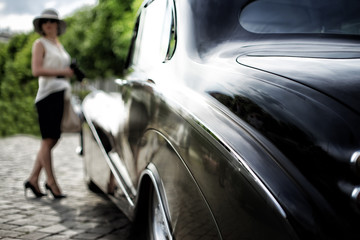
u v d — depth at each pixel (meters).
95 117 3.70
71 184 4.81
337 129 1.24
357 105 1.27
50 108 3.96
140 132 2.30
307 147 1.25
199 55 1.91
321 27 1.97
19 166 5.91
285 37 1.91
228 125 1.45
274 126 1.33
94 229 3.16
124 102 2.87
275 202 1.21
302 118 1.30
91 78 29.64
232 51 1.85
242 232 1.32
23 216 3.45
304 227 1.16
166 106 1.88
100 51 27.50
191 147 1.59
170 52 2.12
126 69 3.35
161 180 1.88
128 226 3.26
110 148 3.18
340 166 1.19
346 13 2.03
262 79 1.51
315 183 1.21
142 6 3.25
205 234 1.51
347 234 1.15
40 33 4.11
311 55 1.66
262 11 2.05
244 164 1.31
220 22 2.02
